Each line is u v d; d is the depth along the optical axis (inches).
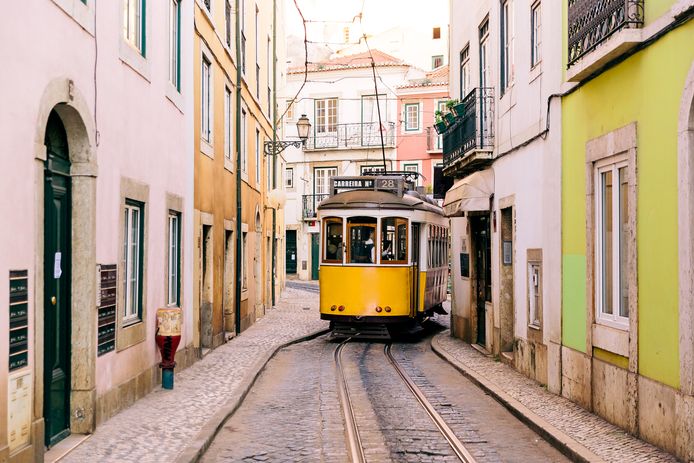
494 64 573.3
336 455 300.5
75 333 310.7
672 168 280.4
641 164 308.2
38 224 255.4
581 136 378.6
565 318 401.4
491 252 584.4
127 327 366.6
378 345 716.0
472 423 359.3
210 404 381.1
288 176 1898.4
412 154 1791.3
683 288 267.7
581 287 376.2
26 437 245.3
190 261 520.7
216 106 629.6
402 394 441.7
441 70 1831.9
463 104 635.5
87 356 311.3
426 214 762.8
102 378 328.5
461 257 704.4
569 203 396.5
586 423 336.5
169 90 452.8
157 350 427.2
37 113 254.8
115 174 346.6
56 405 295.6
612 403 333.4
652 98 298.2
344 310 712.4
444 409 393.4
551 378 420.8
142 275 397.7
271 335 749.3
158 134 428.5
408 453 302.8
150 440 301.7
